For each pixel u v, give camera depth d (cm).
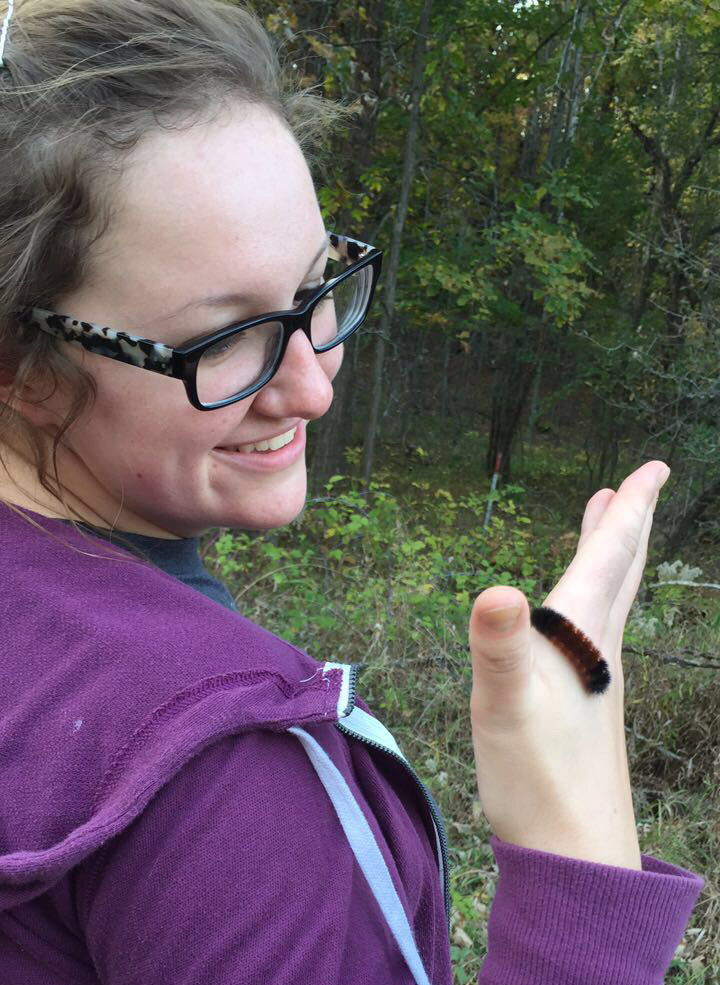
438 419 1681
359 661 395
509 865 55
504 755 54
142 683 52
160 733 49
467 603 433
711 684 393
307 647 407
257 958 47
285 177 59
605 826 56
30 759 51
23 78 54
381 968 54
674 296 1095
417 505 1054
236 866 48
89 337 57
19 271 55
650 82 1177
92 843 45
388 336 965
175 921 47
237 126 57
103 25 56
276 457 69
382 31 772
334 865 53
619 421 1146
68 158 53
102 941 49
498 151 1152
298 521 555
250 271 57
